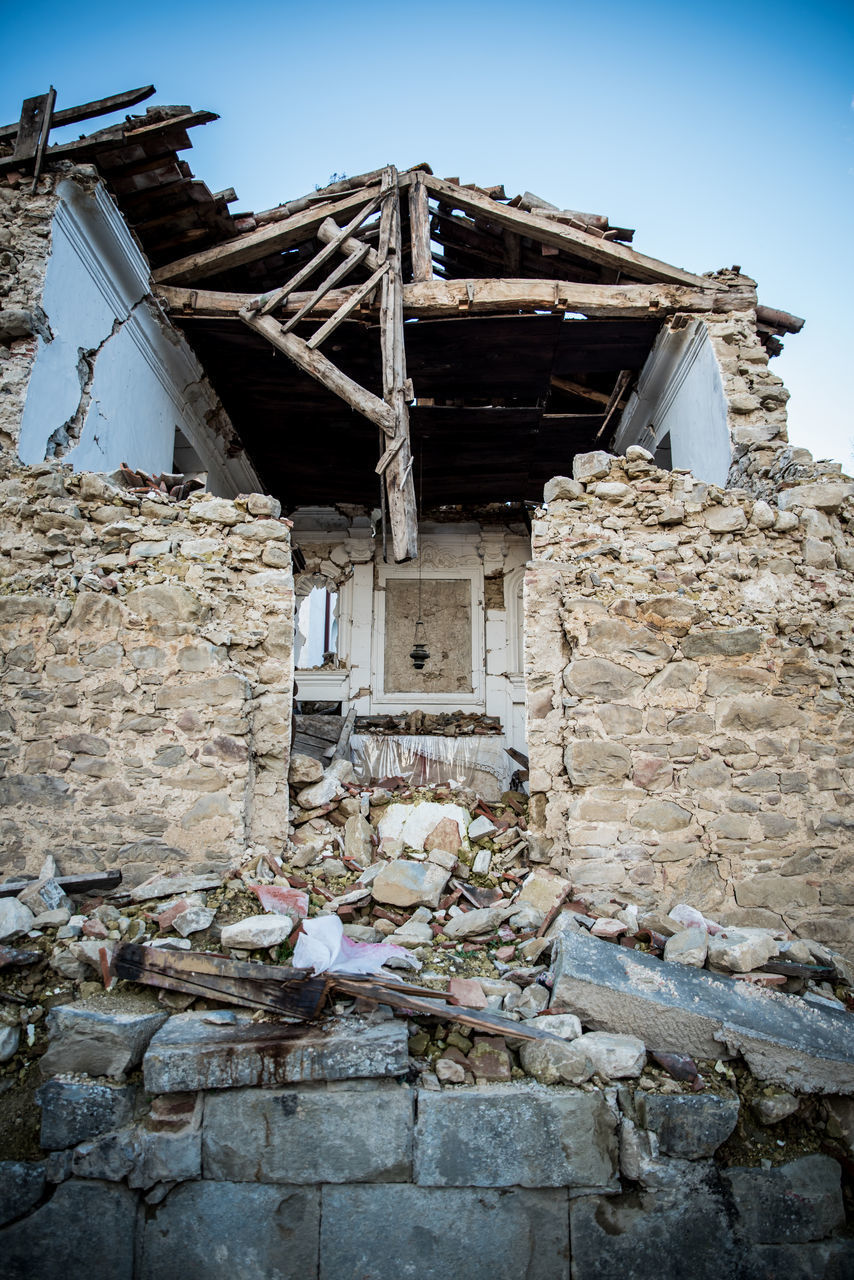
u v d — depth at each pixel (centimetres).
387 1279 315
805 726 470
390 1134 321
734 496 512
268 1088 325
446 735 809
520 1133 321
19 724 441
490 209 741
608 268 802
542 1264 319
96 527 480
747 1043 346
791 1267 324
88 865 429
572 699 465
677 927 416
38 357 543
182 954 360
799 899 445
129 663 452
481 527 1042
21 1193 317
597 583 484
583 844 446
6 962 364
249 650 479
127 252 654
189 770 442
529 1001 367
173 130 600
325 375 685
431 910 437
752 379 687
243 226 740
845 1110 343
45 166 591
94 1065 330
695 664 474
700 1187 327
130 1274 316
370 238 770
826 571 502
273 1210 320
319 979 347
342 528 1048
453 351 793
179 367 784
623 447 975
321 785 515
